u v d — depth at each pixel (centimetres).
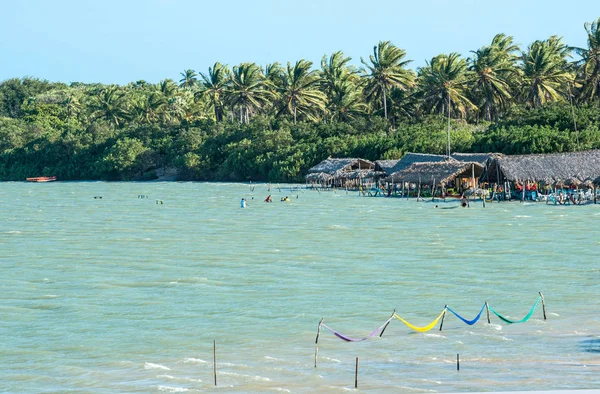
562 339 6169
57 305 7800
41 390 5294
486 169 18225
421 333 6494
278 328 6756
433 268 9331
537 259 9750
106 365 5816
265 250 11162
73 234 13750
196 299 7956
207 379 5428
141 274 9412
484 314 7069
